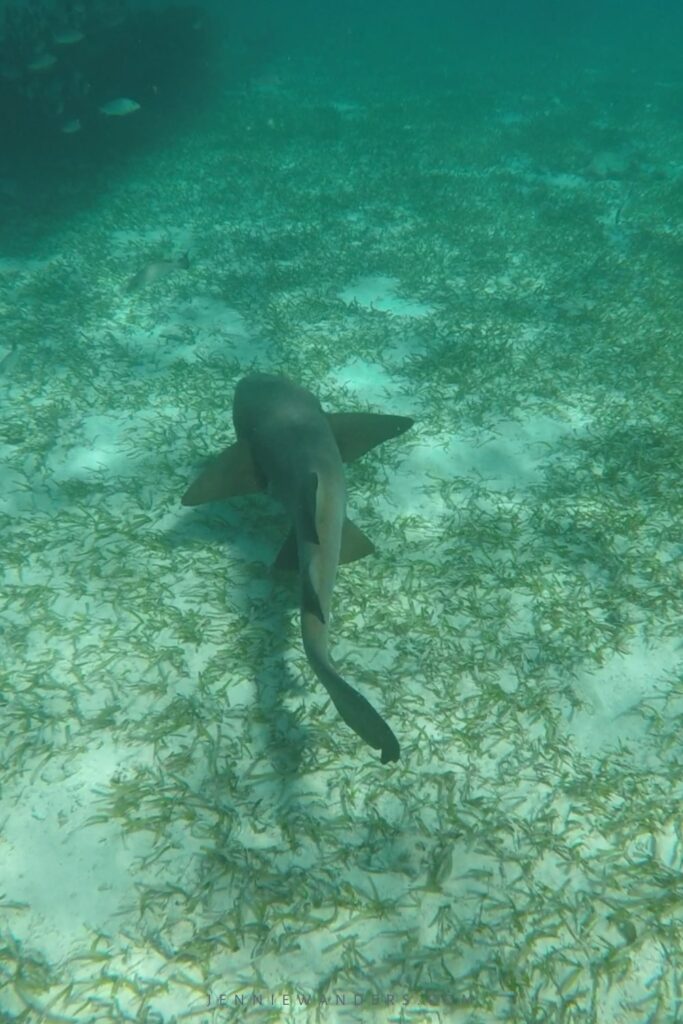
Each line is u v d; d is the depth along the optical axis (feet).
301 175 22.67
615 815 7.41
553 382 12.43
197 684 8.21
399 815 7.35
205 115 30.91
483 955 6.48
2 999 6.11
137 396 12.09
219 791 7.45
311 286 15.38
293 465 7.95
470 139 27.68
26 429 11.55
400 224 18.75
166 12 31.76
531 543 9.66
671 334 13.75
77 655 8.45
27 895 6.81
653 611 8.90
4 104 22.59
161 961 6.39
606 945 6.57
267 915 6.67
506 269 16.43
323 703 8.04
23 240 18.08
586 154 26.04
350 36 64.23
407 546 9.55
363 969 6.33
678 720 8.04
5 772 7.54
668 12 118.32
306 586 7.07
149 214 19.49
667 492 10.32
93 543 9.62
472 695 8.18
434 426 11.43
